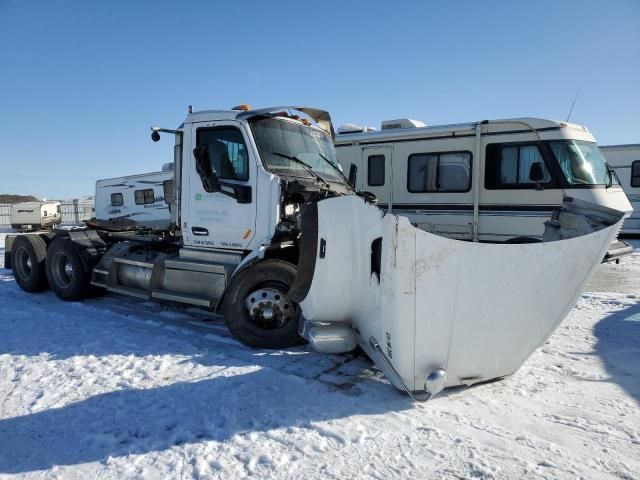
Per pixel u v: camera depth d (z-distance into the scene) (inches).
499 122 378.3
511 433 121.2
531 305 131.8
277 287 189.2
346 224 155.9
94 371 165.0
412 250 121.4
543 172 362.3
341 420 128.0
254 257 185.2
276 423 127.1
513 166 375.2
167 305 261.9
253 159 197.5
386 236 126.4
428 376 131.3
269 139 206.4
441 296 125.7
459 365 136.2
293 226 194.1
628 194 627.5
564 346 189.3
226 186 203.6
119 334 208.1
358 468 106.9
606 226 140.1
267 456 111.3
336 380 155.7
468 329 131.0
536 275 128.3
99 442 119.1
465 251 122.6
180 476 105.3
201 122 211.6
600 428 123.5
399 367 133.2
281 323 189.0
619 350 184.1
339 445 116.3
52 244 280.8
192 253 216.8
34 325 224.5
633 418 129.0
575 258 128.9
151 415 132.3
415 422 126.8
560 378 156.4
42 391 148.8
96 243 275.4
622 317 234.1
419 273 123.0
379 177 439.8
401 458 110.5
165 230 270.8
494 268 125.3
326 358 177.0
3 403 141.3
